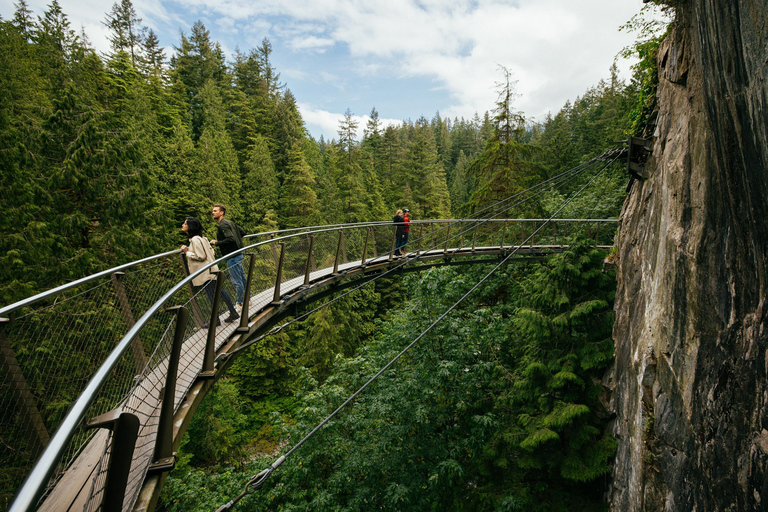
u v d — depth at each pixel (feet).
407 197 143.64
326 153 168.66
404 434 29.12
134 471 8.39
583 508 23.75
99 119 45.85
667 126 21.63
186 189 88.58
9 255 33.04
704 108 15.21
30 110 47.73
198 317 15.79
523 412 28.17
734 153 12.55
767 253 11.22
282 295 22.61
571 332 27.50
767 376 11.57
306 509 28.81
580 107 203.82
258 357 72.28
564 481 25.11
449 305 33.35
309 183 113.70
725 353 13.83
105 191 42.39
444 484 28.32
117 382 10.03
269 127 136.87
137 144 49.65
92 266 37.78
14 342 7.68
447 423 31.60
